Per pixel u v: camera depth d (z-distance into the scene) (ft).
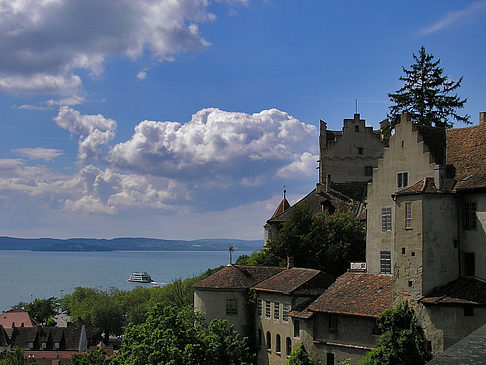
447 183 174.70
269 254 272.31
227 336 185.37
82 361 285.84
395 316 164.25
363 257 250.57
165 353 165.78
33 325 597.52
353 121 316.40
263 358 232.32
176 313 186.80
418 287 164.04
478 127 187.93
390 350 161.38
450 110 280.31
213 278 253.85
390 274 194.39
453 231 169.37
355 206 288.71
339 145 314.96
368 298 184.96
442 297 158.71
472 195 167.63
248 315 245.24
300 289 213.46
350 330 183.93
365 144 315.99
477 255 165.07
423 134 196.44
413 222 167.53
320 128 319.06
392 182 203.92
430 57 285.43
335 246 249.34
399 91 287.89
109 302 593.83
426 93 281.13
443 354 31.19
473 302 152.35
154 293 598.34
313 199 299.17
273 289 225.97
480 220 164.66
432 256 165.07
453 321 155.63
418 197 166.81
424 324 161.38
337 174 313.94
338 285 204.44
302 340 198.70
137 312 533.55
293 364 191.93
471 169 175.22
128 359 169.58
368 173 314.96
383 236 208.64
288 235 259.19
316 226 257.96
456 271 168.35
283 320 219.00
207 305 248.73
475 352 31.42
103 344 499.92
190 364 167.22
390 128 290.56
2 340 489.26
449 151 189.47
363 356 178.40
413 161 194.29
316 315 195.21
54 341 497.87
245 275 252.21
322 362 190.90
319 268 249.55
